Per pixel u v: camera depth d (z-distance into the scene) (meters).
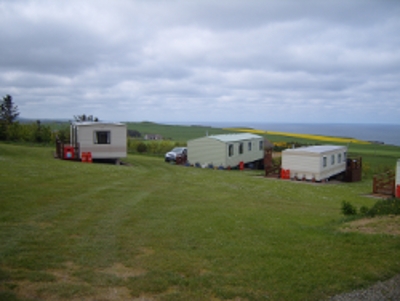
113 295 5.31
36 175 16.75
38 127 41.44
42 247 7.21
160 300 5.23
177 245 7.74
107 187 15.44
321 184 25.25
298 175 26.89
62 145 25.86
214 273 6.23
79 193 13.48
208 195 15.72
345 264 6.74
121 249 7.33
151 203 12.64
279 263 6.77
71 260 6.60
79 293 5.29
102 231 8.61
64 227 8.80
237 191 17.97
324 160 26.66
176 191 16.08
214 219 10.49
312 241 8.28
